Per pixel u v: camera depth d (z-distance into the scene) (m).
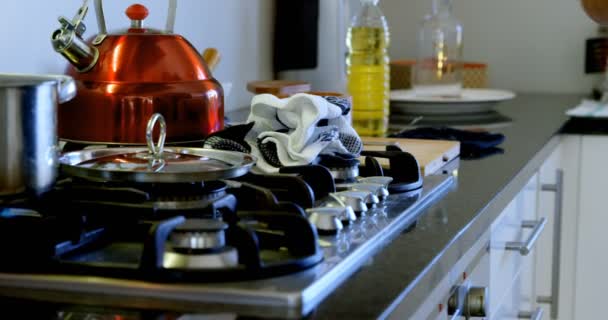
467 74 2.92
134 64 1.33
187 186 1.02
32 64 1.49
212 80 1.41
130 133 1.32
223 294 0.79
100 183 1.05
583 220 2.43
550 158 2.19
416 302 0.89
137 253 0.91
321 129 1.31
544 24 3.17
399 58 3.31
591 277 2.43
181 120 1.34
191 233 0.84
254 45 2.40
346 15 2.34
